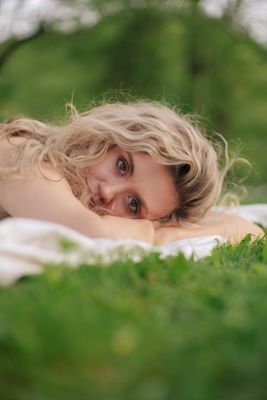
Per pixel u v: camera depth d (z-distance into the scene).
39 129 3.60
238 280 2.13
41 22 15.63
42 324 1.52
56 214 3.02
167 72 17.72
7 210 3.14
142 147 3.34
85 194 3.29
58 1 15.60
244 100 18.44
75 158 3.31
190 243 2.84
